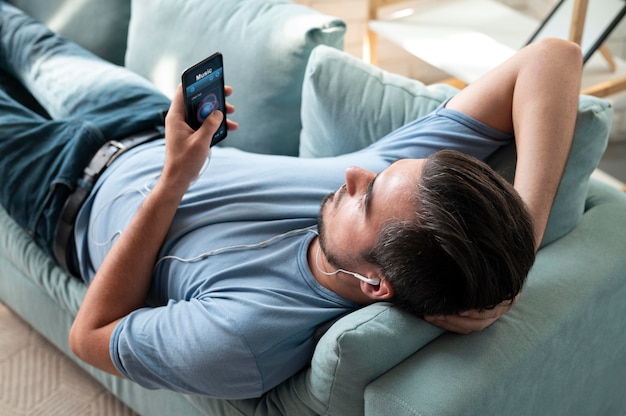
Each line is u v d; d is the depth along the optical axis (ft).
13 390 5.52
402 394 3.14
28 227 5.00
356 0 8.45
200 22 5.51
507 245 3.02
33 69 5.93
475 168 3.13
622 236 4.06
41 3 6.81
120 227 4.47
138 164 4.71
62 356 5.82
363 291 3.40
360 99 4.62
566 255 3.91
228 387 3.49
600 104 3.92
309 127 4.88
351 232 3.35
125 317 3.73
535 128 3.75
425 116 4.27
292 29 5.03
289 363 3.55
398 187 3.20
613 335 4.15
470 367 3.25
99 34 6.42
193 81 3.73
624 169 6.38
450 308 3.16
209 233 3.97
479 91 4.08
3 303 6.27
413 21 7.09
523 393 3.55
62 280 4.95
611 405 4.64
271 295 3.56
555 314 3.59
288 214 3.95
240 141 5.37
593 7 6.15
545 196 3.64
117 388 5.10
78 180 4.87
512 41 6.66
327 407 3.41
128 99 5.34
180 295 3.91
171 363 3.48
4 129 5.17
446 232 2.98
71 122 5.18
